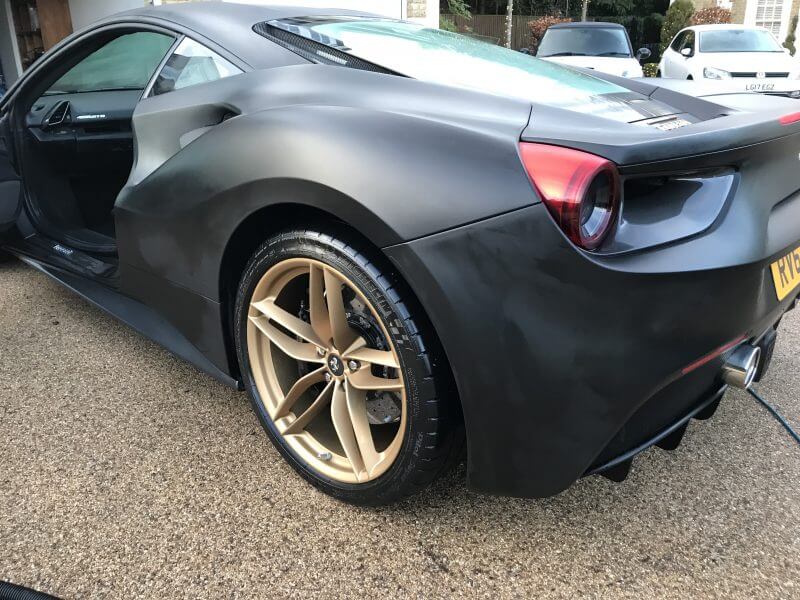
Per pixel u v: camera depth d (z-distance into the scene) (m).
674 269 1.21
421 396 1.37
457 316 1.26
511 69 1.83
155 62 3.00
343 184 1.35
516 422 1.30
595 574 1.46
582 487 1.75
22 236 2.88
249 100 1.66
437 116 1.40
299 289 1.69
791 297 1.59
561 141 1.23
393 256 1.31
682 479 1.78
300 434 1.71
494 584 1.42
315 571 1.45
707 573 1.46
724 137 1.30
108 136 2.99
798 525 1.60
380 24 2.15
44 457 1.83
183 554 1.49
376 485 1.52
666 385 1.29
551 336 1.23
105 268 2.46
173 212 1.78
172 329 2.09
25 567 1.43
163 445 1.90
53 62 2.55
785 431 2.01
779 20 18.23
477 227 1.24
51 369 2.33
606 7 24.47
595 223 1.20
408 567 1.47
